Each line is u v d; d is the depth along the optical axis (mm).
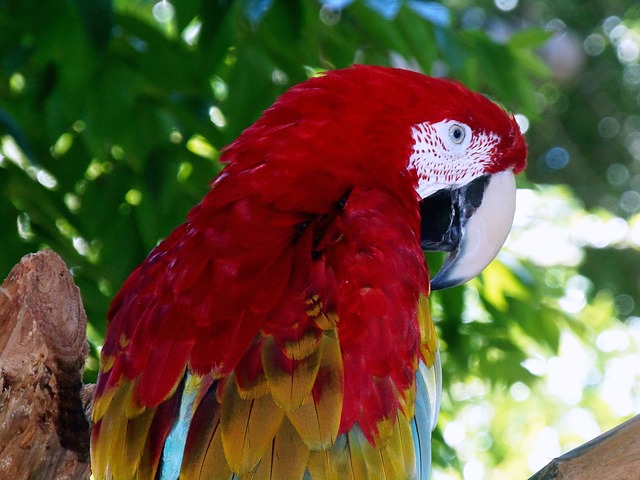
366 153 2500
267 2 3139
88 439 2184
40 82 3812
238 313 2027
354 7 3688
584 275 7816
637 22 9219
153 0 4145
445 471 4664
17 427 2014
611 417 7582
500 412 7484
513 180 3053
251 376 1931
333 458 1889
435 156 2770
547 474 1799
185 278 2131
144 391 2025
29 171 4156
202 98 3895
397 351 2082
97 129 3664
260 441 1857
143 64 3771
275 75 3967
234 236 2195
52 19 3541
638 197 9219
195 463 1856
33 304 2023
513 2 9102
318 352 1959
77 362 2080
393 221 2324
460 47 3756
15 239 3814
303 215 2293
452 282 3066
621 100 9320
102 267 4031
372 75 2613
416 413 2250
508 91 4070
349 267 2107
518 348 4629
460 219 3033
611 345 7559
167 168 3861
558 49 8820
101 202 4027
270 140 2434
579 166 9281
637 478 1738
